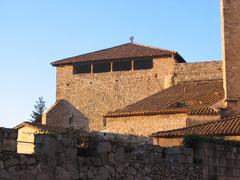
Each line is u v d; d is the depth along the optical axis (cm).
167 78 5731
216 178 1955
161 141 3014
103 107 6059
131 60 6019
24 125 3525
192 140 1942
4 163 1205
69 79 6266
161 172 1736
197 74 5541
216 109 3622
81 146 1489
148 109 3931
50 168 1323
